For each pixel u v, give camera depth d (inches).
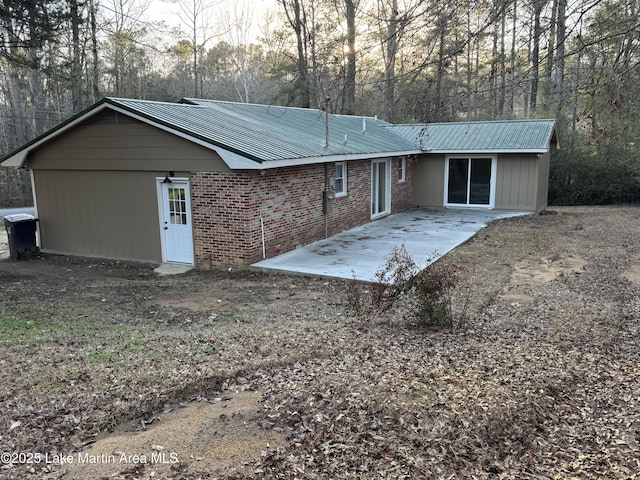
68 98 1397.6
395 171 773.3
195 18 1589.6
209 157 447.5
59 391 192.4
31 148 528.4
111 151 493.0
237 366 220.7
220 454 154.3
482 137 808.9
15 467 145.6
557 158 959.6
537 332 275.4
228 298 370.0
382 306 303.9
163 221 485.7
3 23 539.5
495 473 148.2
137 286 411.2
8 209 1295.5
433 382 202.5
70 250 544.4
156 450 156.2
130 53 1293.1
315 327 287.4
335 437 163.5
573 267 442.3
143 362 224.8
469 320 300.5
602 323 288.5
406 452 155.7
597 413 185.5
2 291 396.5
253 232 452.1
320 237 566.9
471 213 783.1
